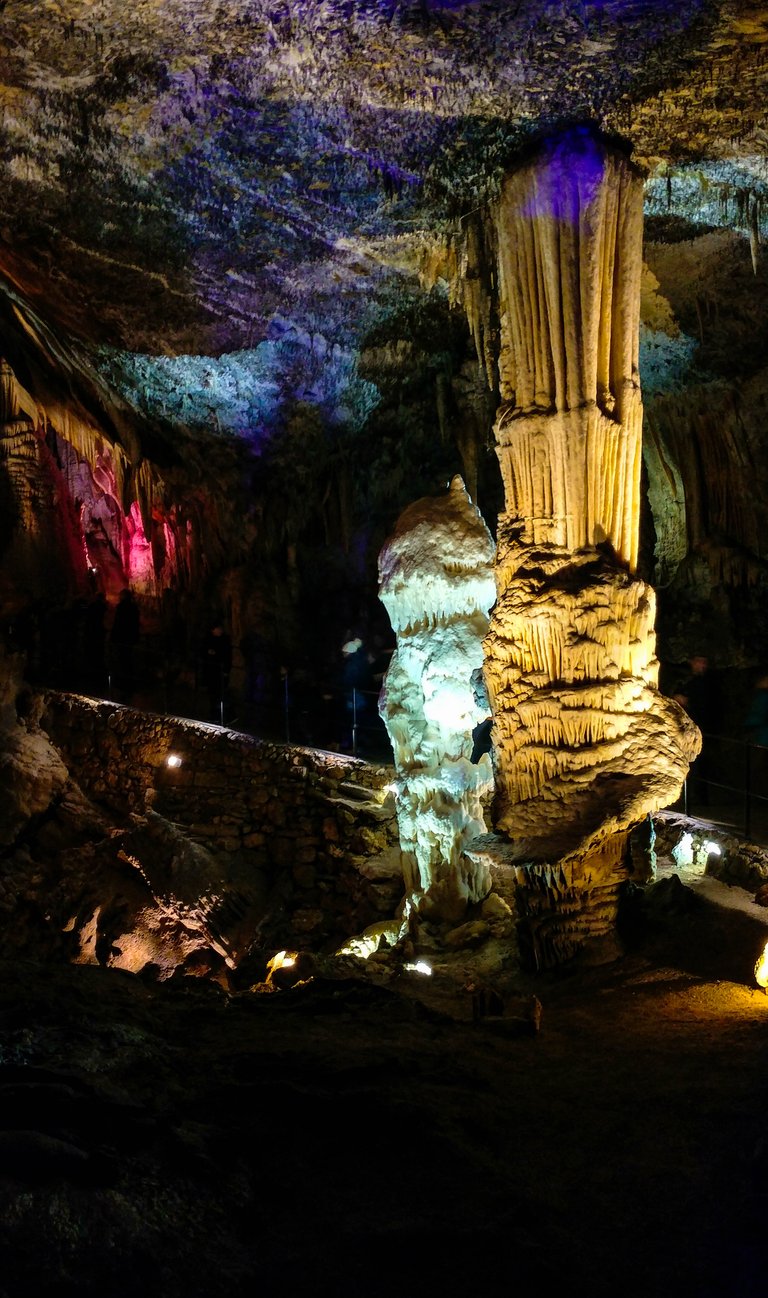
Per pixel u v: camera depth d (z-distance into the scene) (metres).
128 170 8.06
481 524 8.70
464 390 12.05
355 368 11.94
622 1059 5.02
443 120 6.84
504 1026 5.48
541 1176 3.68
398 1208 3.24
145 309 10.81
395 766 10.09
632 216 6.87
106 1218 2.78
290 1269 2.86
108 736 13.34
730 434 10.80
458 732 8.76
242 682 14.15
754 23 5.66
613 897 7.12
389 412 12.78
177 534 15.23
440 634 8.64
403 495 13.56
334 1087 4.12
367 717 13.64
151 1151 3.23
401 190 7.78
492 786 8.88
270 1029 4.93
